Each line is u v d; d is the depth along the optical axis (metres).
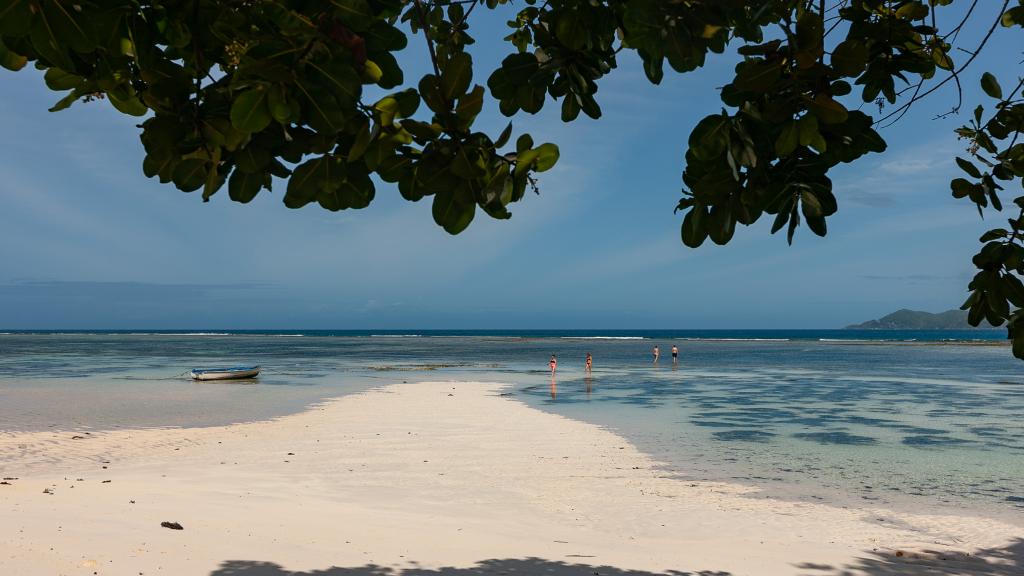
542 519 11.05
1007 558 9.45
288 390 33.28
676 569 8.41
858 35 2.60
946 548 9.91
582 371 49.06
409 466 15.13
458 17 3.55
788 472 15.11
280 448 17.25
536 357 71.31
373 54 1.73
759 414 24.88
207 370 39.53
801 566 8.79
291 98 1.63
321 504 11.20
